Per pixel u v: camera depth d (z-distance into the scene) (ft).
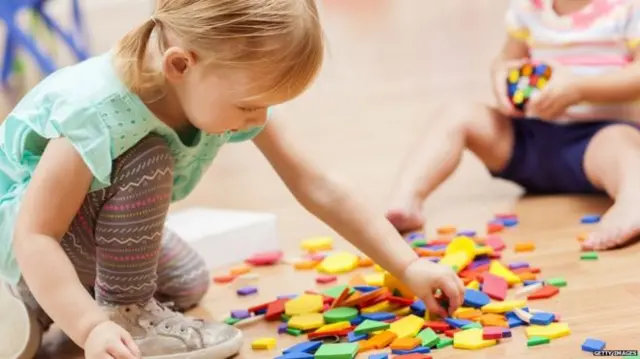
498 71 6.40
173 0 3.73
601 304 4.10
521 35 6.35
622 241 4.85
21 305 4.20
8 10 9.36
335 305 4.36
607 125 5.92
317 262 5.26
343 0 21.21
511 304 4.11
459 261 4.71
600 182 5.79
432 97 10.34
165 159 3.99
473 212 6.00
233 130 3.84
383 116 9.73
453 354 3.75
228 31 3.54
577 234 5.24
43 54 9.43
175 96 3.89
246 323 4.41
